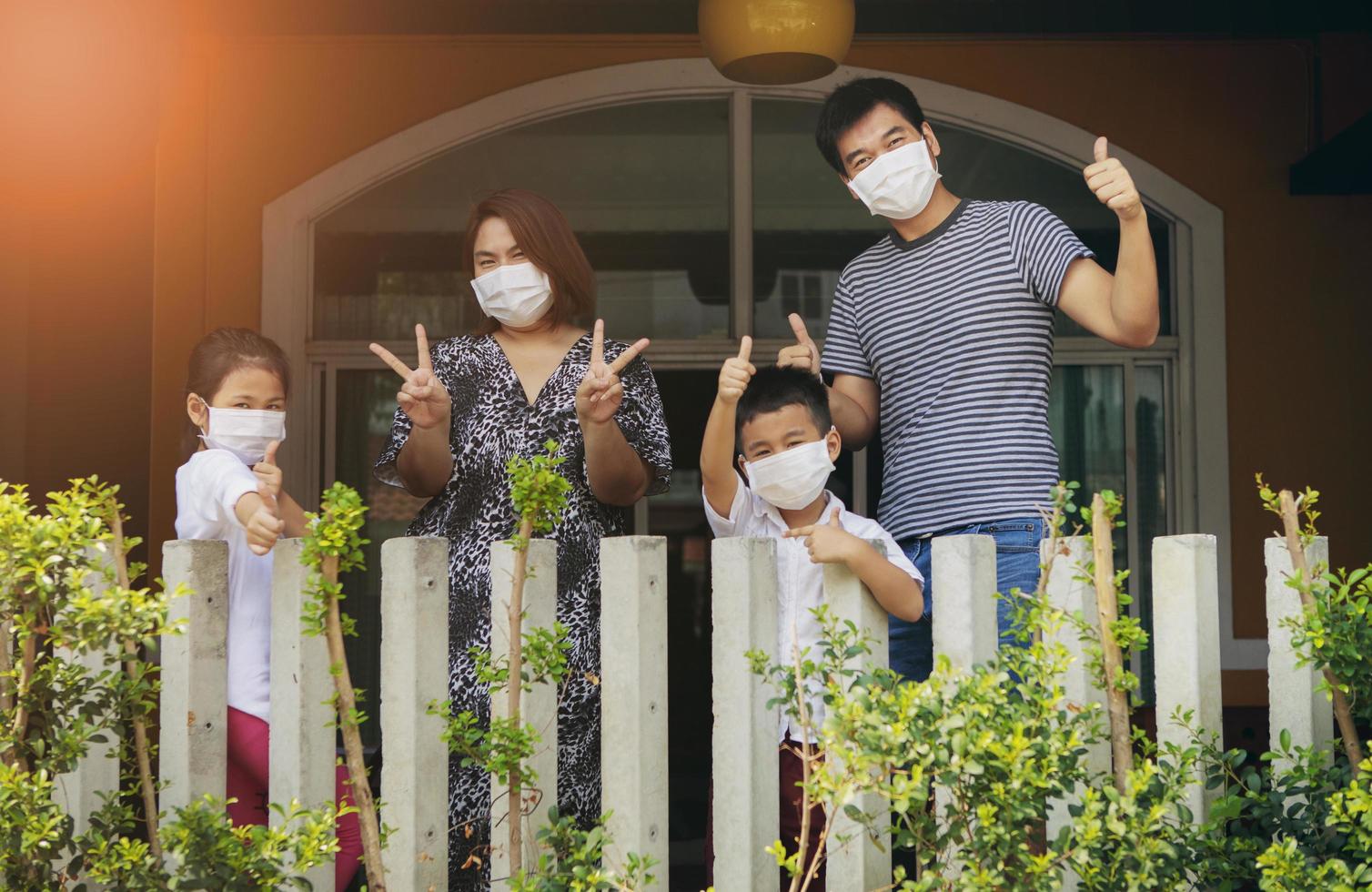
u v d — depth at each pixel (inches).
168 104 224.8
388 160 225.6
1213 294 223.9
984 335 115.7
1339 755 86.7
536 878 83.0
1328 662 81.9
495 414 117.5
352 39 225.8
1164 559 83.3
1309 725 84.0
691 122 230.2
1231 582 221.6
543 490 86.6
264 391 113.0
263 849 82.9
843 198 229.0
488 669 87.4
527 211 119.4
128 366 213.3
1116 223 227.5
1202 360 223.8
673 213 229.6
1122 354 226.4
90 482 93.3
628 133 230.2
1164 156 225.9
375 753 167.2
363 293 227.9
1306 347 224.1
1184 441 224.4
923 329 118.5
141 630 86.3
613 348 122.3
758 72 164.9
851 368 124.9
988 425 114.4
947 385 116.6
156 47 194.1
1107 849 76.0
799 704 82.5
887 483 120.3
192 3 202.5
